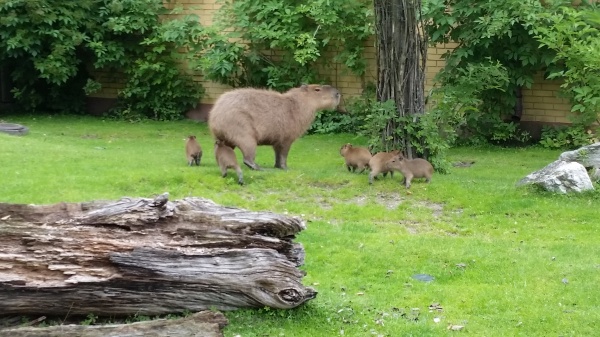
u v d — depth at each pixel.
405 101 11.44
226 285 5.52
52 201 9.08
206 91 18.34
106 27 17.94
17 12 17.20
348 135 16.05
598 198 9.88
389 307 6.32
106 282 5.27
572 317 6.04
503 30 13.73
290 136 11.52
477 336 5.68
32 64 18.20
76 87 19.03
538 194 10.09
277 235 5.94
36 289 5.14
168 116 18.34
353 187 10.43
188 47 17.97
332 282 6.97
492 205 9.71
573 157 10.87
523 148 14.92
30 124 16.92
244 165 11.63
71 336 4.80
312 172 11.09
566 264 7.43
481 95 14.85
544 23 13.82
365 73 16.81
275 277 5.58
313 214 9.36
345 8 15.95
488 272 7.27
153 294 5.43
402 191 10.24
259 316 5.71
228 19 17.25
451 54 14.84
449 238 8.41
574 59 11.81
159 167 11.22
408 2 11.26
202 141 15.10
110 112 18.67
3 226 5.29
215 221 5.74
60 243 5.32
